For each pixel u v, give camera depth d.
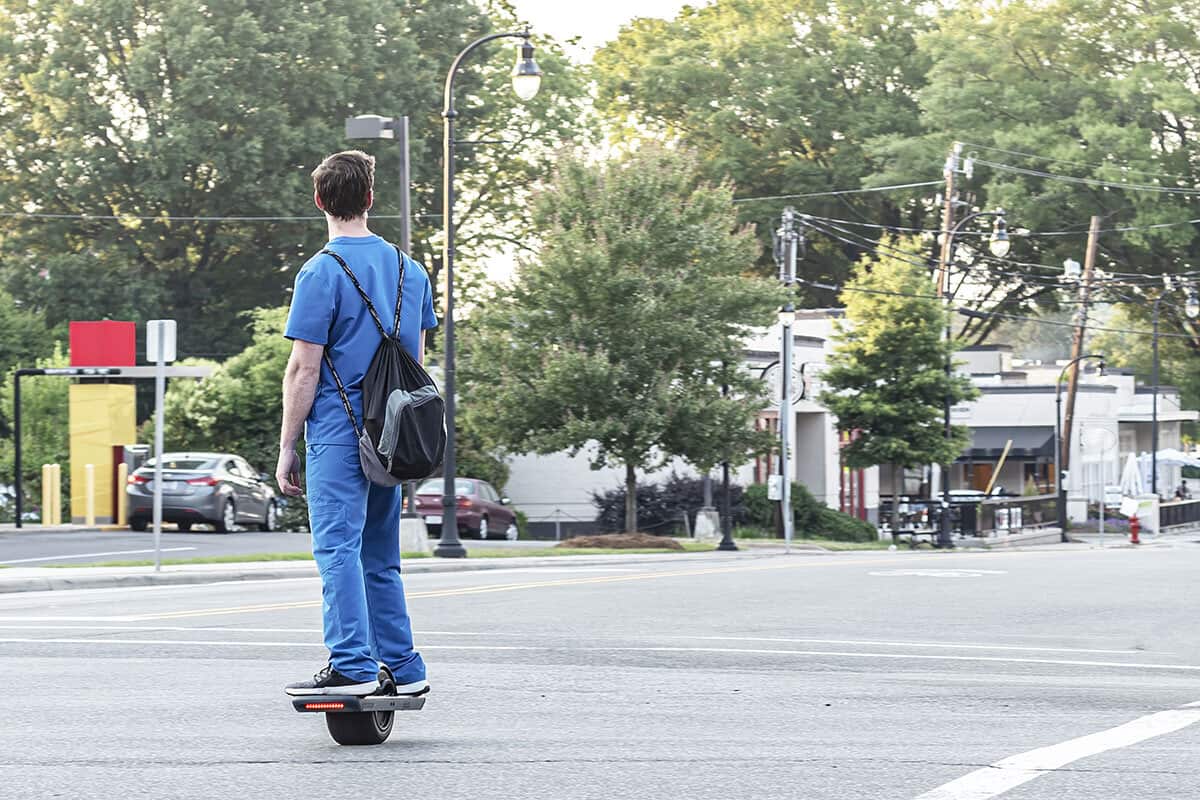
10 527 52.78
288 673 14.22
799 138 113.19
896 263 72.81
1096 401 104.06
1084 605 23.09
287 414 9.83
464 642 17.30
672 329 51.34
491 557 43.28
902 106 112.19
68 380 63.91
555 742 10.38
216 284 87.69
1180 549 54.50
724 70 112.94
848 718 11.59
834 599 23.77
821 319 85.62
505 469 69.62
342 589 9.80
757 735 10.73
